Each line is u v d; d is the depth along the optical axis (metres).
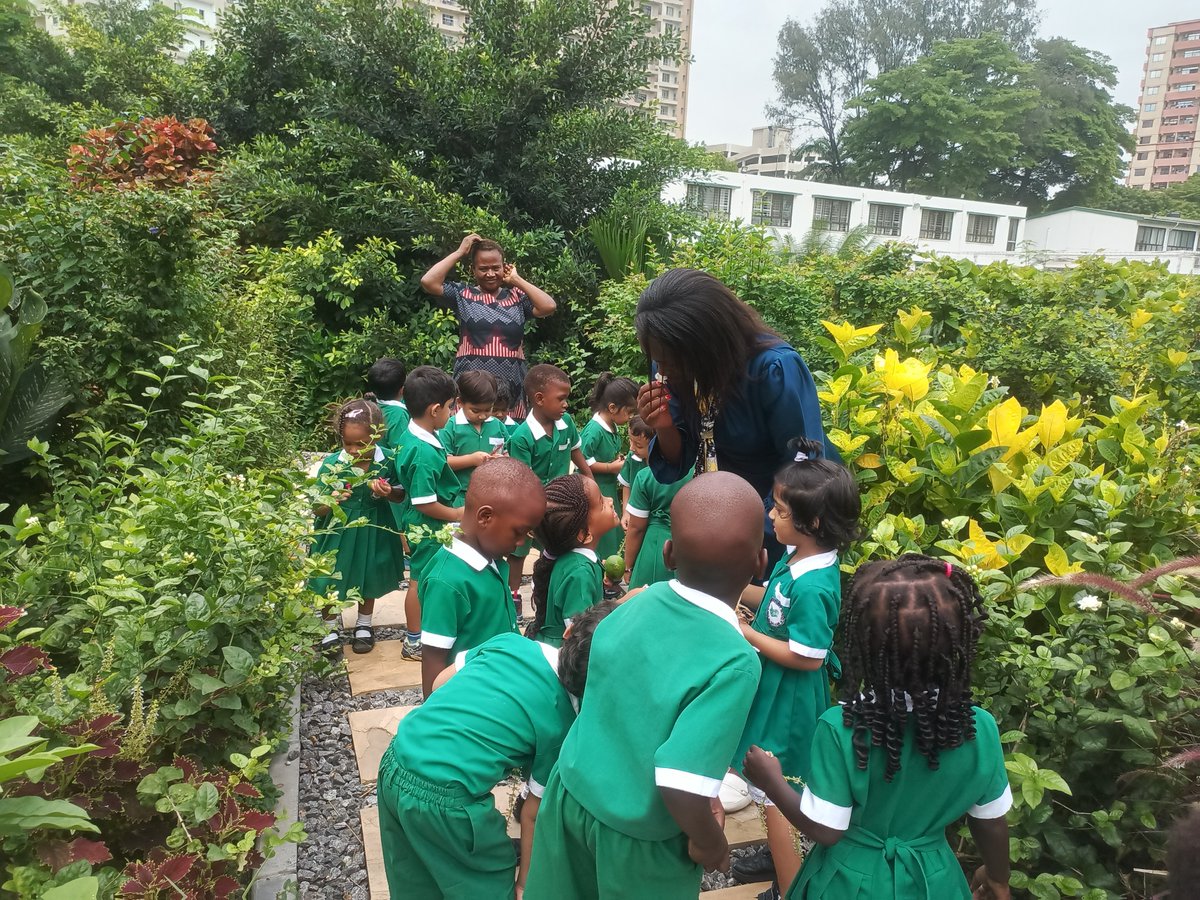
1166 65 120.94
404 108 9.40
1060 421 3.26
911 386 3.32
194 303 4.60
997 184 46.56
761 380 2.19
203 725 2.29
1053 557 2.53
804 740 2.20
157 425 4.36
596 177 9.61
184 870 1.71
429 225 8.66
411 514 3.64
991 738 1.64
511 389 5.26
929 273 8.26
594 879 1.65
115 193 4.56
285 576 2.65
